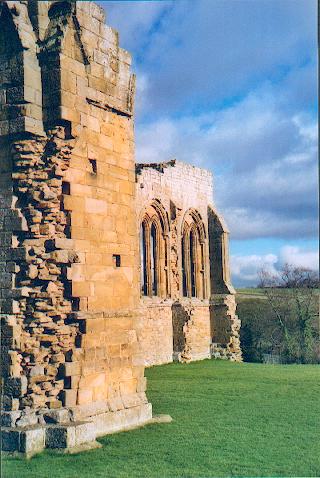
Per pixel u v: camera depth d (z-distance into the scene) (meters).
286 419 19.69
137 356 18.45
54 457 14.21
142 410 18.25
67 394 15.73
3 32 16.06
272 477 13.59
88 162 17.33
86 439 15.20
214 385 27.78
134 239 18.94
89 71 17.36
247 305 61.81
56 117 16.03
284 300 57.41
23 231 15.88
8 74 15.93
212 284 47.44
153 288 42.34
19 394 15.10
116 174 18.39
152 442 16.22
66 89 16.23
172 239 42.62
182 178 44.62
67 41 16.47
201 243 47.03
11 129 15.84
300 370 34.94
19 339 15.48
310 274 58.53
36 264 15.82
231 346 46.03
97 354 16.84
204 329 45.94
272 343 55.38
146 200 39.78
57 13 16.67
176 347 41.78
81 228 16.80
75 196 16.70
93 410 16.36
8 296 15.61
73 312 16.31
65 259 16.06
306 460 14.98
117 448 15.41
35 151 16.03
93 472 13.37
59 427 14.77
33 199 15.99
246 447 16.12
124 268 18.33
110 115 18.31
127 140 19.03
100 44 17.92
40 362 15.64
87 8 17.34
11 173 16.05
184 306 41.69
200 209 46.88
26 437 14.20
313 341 52.19
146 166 42.50
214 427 18.34
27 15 16.27
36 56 16.22
